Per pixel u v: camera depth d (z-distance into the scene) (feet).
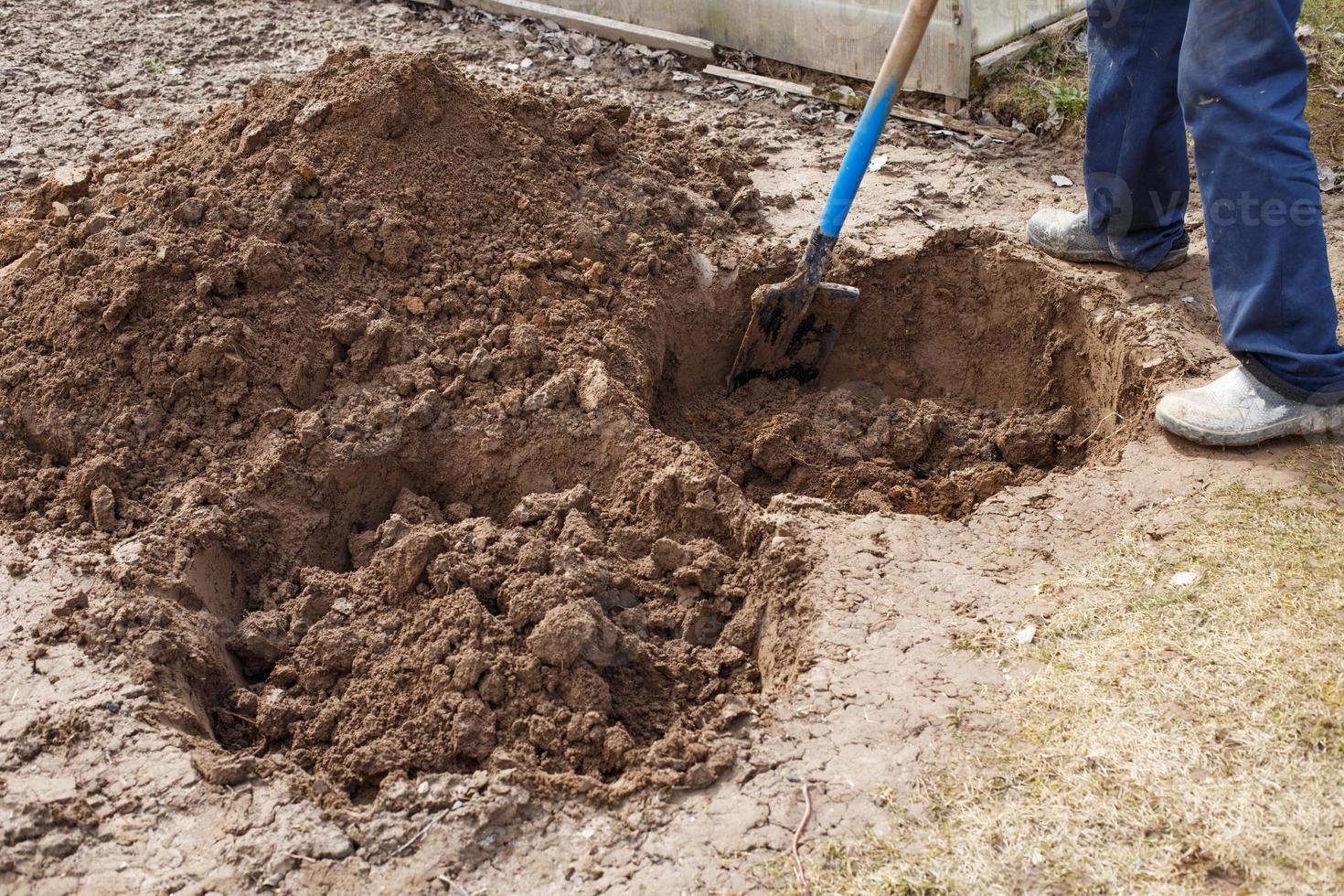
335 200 13.08
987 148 17.70
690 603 10.42
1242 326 10.94
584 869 7.88
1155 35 12.50
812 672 9.23
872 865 7.77
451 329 12.75
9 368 12.00
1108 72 12.98
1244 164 10.52
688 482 11.00
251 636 10.07
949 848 7.83
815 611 9.80
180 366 11.83
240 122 13.84
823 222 13.17
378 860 7.93
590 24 21.31
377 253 12.98
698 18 20.33
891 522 10.80
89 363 11.85
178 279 12.24
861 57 18.83
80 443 11.49
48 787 8.29
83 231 12.80
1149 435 11.85
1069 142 17.48
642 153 15.75
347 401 12.03
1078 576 10.06
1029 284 14.34
